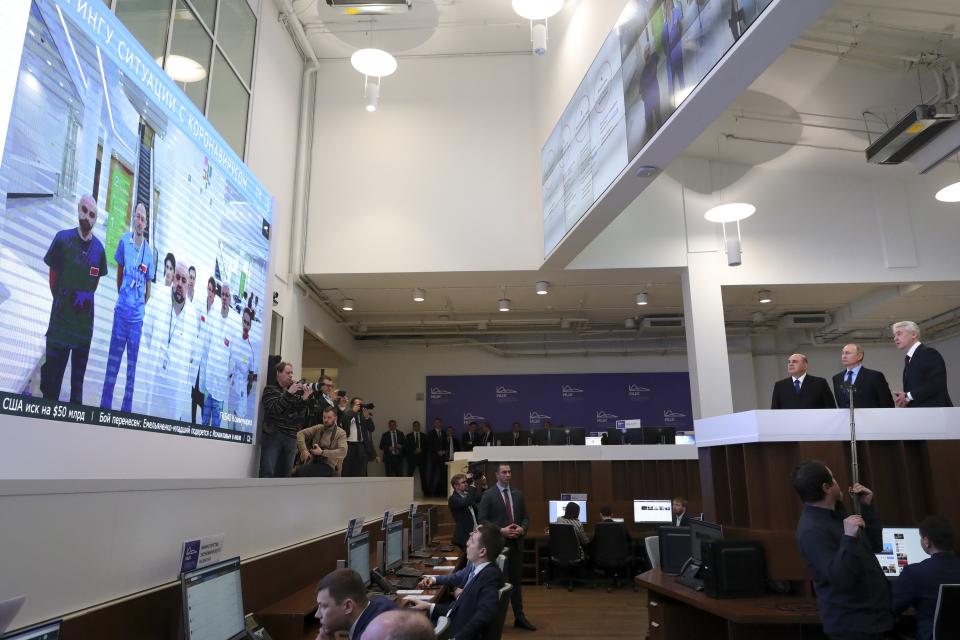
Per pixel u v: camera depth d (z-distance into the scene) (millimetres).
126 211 4254
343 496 4734
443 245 9109
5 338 3203
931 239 8844
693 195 9070
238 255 6039
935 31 6000
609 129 6230
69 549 1836
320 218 9234
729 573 3689
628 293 10945
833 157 8602
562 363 14164
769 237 8906
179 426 4863
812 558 2645
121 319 4172
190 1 5988
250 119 7414
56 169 3590
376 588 4070
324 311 11266
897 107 7270
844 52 6453
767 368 13586
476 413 13945
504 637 5758
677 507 8195
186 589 2123
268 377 6719
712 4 4477
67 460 3637
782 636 3482
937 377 4246
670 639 4133
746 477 4027
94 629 1872
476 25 9094
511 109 9547
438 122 9531
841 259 8844
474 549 3387
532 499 9109
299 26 8836
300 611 2984
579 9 7352
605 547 8031
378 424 13906
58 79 3621
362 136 9492
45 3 3518
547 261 8500
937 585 2754
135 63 4410
